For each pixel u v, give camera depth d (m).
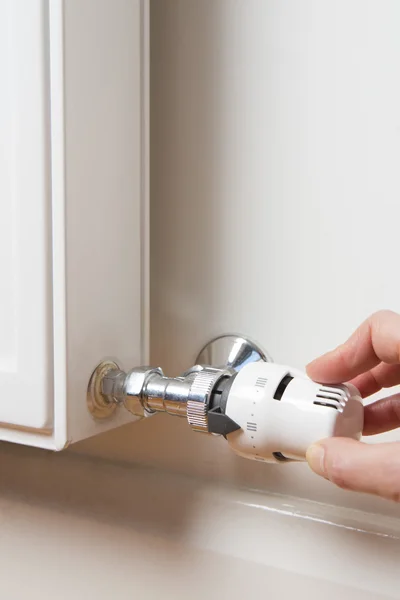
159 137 0.45
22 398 0.36
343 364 0.30
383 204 0.39
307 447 0.29
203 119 0.43
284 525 0.40
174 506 0.43
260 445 0.31
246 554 0.41
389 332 0.29
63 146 0.34
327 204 0.40
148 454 0.46
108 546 0.45
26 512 0.47
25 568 0.47
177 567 0.42
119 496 0.45
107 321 0.38
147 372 0.38
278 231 0.42
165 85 0.44
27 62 0.34
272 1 0.41
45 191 0.34
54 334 0.35
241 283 0.43
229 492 0.43
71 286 0.35
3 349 0.36
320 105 0.40
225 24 0.42
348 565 0.38
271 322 0.42
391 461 0.25
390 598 0.37
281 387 0.31
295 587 0.39
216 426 0.32
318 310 0.41
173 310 0.45
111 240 0.38
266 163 0.42
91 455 0.48
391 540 0.38
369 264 0.39
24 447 0.48
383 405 0.33
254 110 0.42
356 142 0.39
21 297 0.35
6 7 0.35
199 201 0.44
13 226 0.35
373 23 0.38
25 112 0.34
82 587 0.45
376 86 0.38
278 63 0.41
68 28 0.34
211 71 0.43
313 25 0.40
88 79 0.36
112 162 0.38
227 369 0.36
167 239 0.45
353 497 0.41
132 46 0.40
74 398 0.36
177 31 0.44
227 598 0.41
